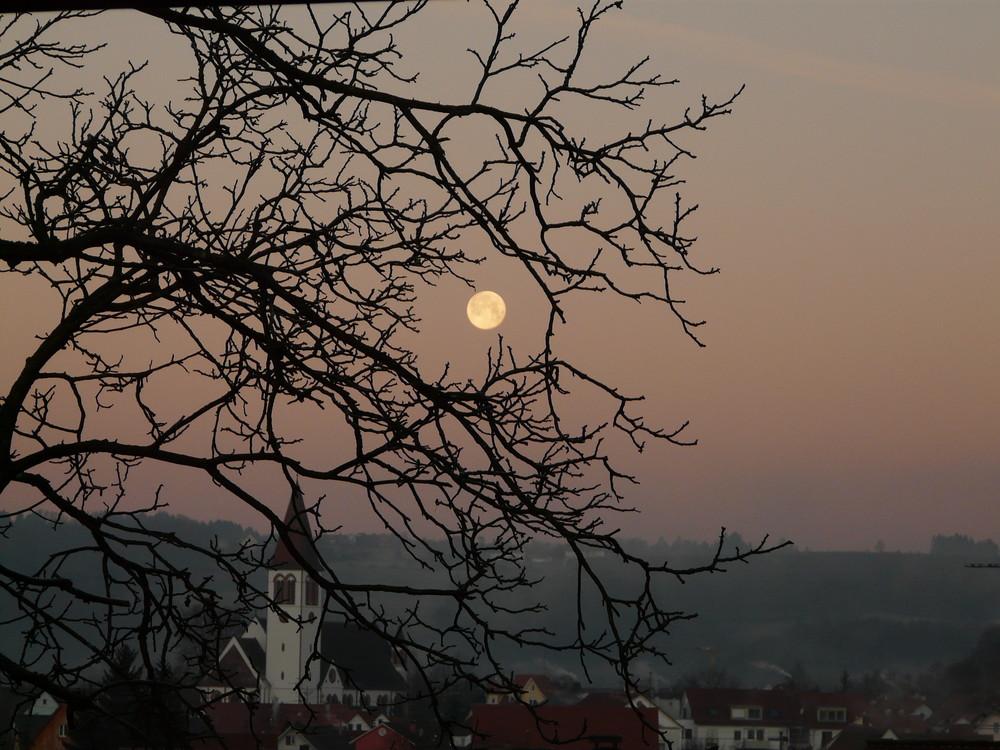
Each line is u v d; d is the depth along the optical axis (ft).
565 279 40.22
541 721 40.27
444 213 44.52
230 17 49.03
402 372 40.24
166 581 48.21
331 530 44.62
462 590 41.75
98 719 46.21
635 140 40.42
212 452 48.88
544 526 40.11
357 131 43.75
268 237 46.24
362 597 45.44
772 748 634.84
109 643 48.16
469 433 39.78
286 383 43.19
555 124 39.68
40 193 46.55
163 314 47.37
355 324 46.37
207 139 48.57
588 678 39.70
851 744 531.91
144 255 45.93
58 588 46.62
